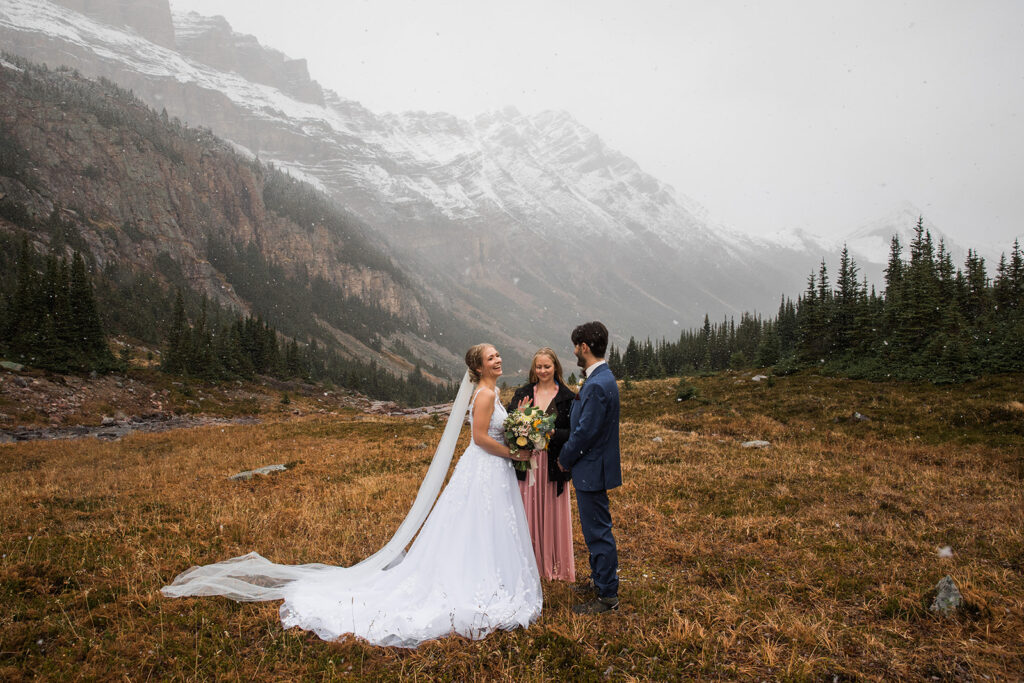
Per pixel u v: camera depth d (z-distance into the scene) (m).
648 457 13.98
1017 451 14.01
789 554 6.63
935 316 27.86
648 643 4.43
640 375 79.88
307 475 12.87
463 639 4.47
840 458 13.85
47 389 33.56
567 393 5.87
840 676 3.94
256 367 60.97
